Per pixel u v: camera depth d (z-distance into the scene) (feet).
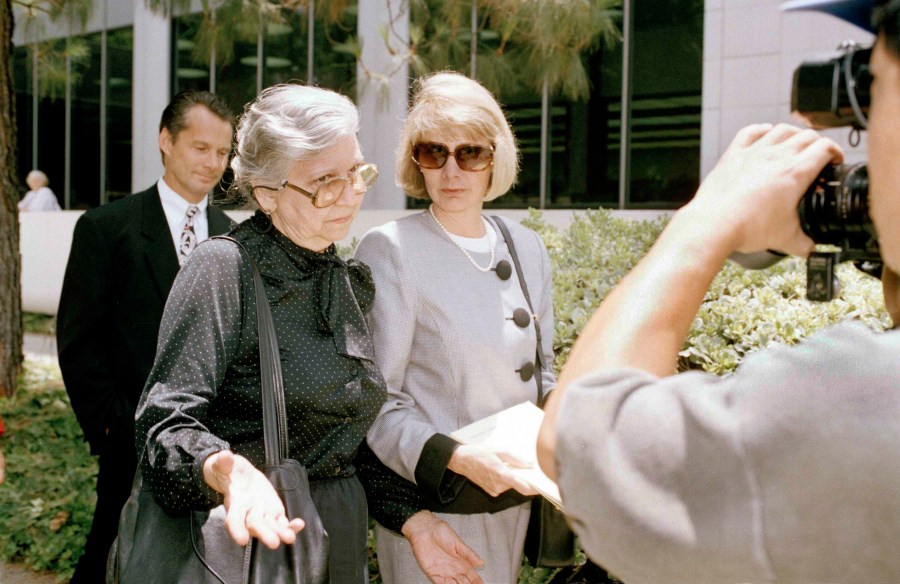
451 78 8.38
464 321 7.75
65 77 28.78
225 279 6.13
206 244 6.30
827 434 2.31
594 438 2.61
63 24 23.07
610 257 12.41
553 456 2.78
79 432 20.68
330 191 6.44
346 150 6.54
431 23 19.16
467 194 8.04
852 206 2.91
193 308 6.02
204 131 10.46
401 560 7.79
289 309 6.40
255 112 6.65
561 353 10.63
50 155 51.42
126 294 10.07
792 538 2.34
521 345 8.00
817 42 27.20
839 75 2.91
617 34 19.39
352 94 19.26
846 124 3.05
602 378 2.70
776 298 10.29
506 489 6.91
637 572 2.58
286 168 6.43
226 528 5.69
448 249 8.05
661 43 31.04
